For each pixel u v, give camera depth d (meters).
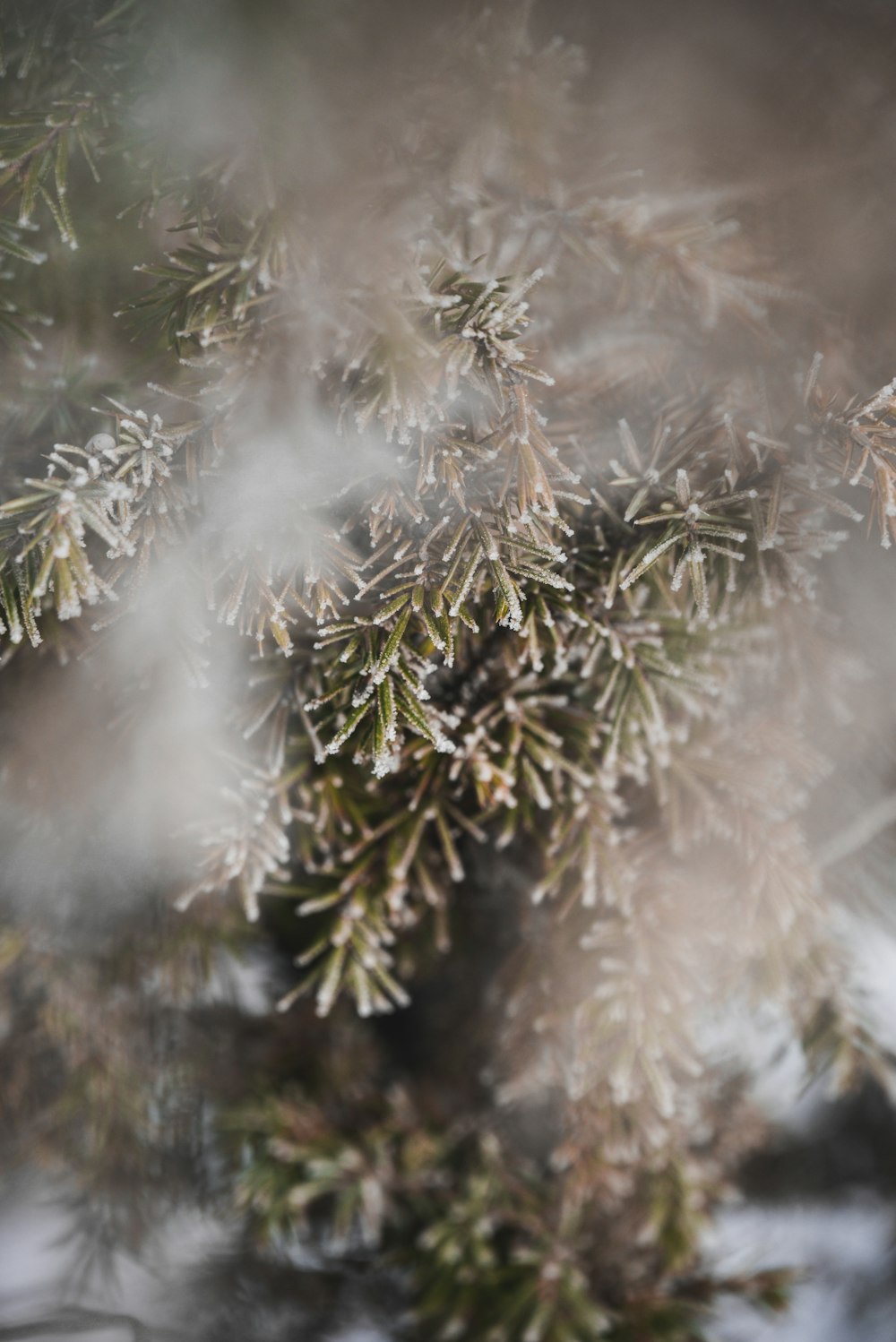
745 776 0.48
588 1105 0.51
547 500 0.44
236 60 0.44
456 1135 0.55
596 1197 0.52
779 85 0.47
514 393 0.44
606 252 0.47
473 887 0.52
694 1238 0.53
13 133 0.44
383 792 0.48
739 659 0.48
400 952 0.52
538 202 0.46
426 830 0.48
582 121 0.47
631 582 0.44
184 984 0.52
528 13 0.46
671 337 0.48
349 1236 0.55
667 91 0.47
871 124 0.47
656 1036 0.48
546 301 0.47
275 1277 0.57
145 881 0.51
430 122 0.46
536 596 0.45
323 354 0.45
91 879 0.51
